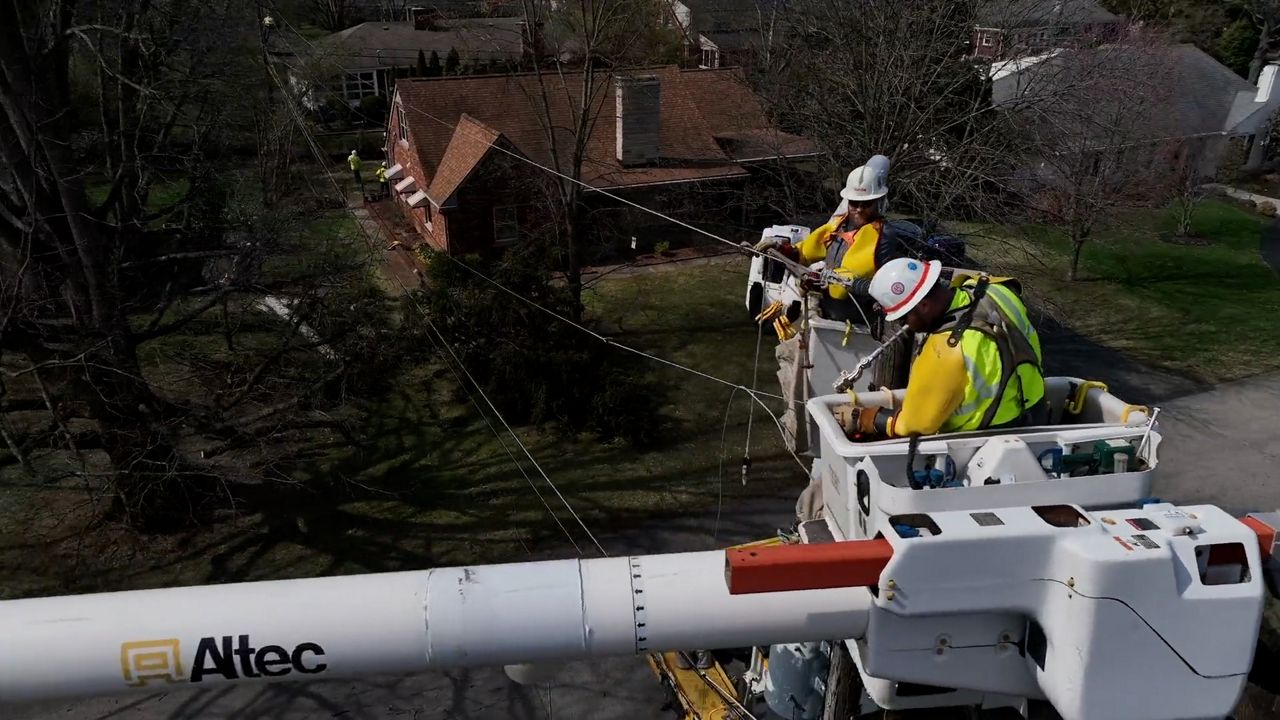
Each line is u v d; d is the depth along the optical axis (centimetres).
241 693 945
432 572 317
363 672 315
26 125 996
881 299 371
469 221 2181
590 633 310
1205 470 1365
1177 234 2591
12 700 307
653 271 2259
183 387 1477
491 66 3044
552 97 2411
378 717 912
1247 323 1956
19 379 1571
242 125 1588
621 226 2328
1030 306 1659
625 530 1229
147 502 1197
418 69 3553
